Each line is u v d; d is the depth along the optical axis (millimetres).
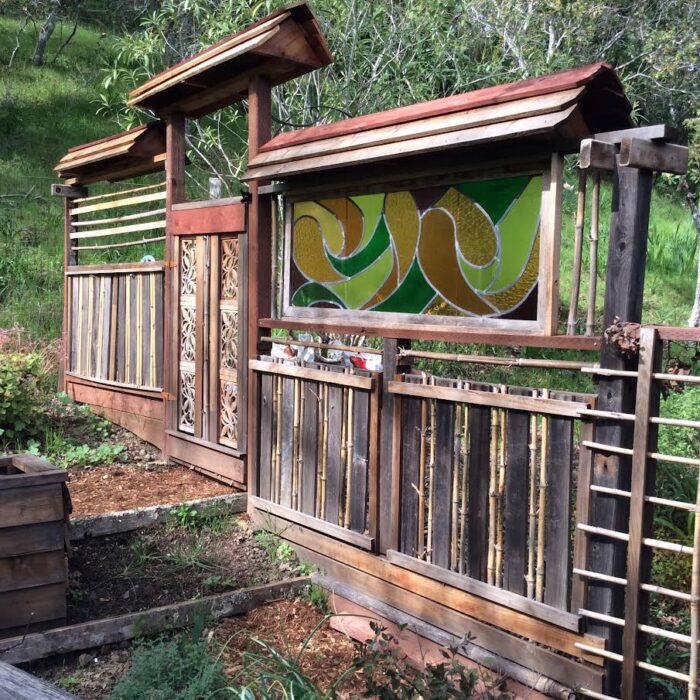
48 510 3748
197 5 7848
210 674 3115
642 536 2939
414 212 4062
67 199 8195
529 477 3396
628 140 2928
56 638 3682
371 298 4348
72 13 21750
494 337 3582
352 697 3373
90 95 17844
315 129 4648
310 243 4762
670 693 3516
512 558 3439
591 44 10414
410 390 3875
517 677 3373
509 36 9070
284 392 4891
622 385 3041
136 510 4992
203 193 13250
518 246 3551
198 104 5977
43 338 9188
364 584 4230
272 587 4340
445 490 3752
